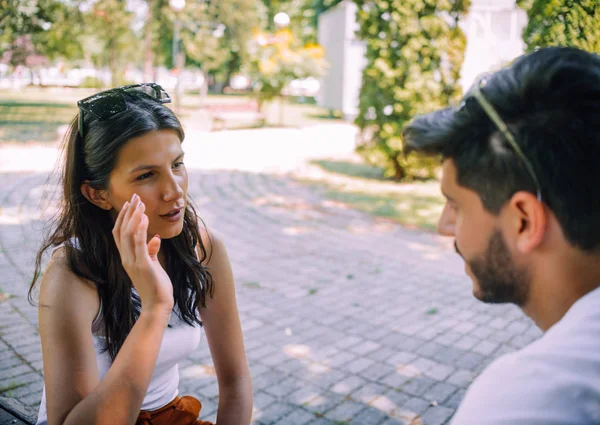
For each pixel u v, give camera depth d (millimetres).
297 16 33812
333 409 3172
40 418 1540
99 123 1354
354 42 21156
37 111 18844
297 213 8016
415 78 9648
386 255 6246
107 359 1502
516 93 756
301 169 11477
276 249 6352
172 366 1633
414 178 10594
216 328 1720
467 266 859
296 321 4418
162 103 1457
